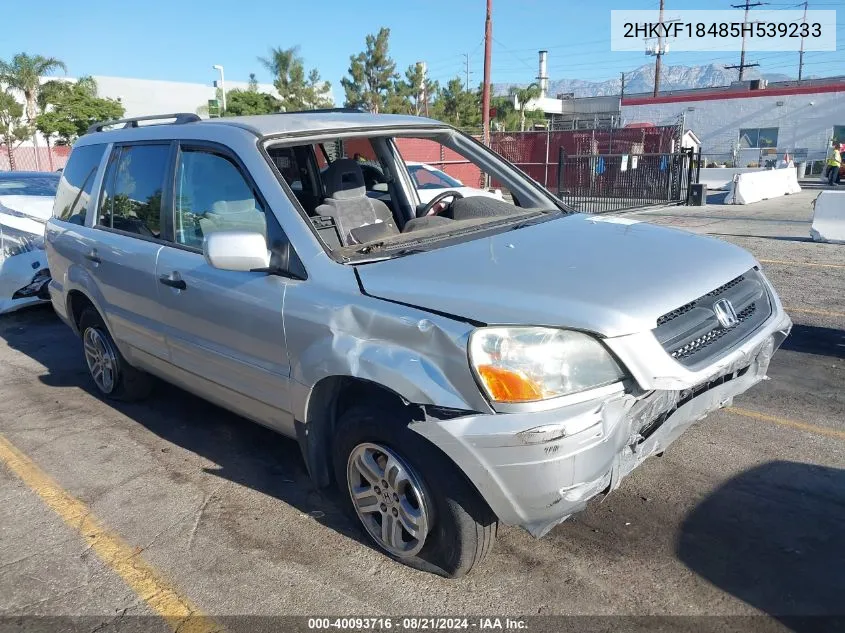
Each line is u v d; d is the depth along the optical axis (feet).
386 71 119.65
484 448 8.35
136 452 14.52
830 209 37.14
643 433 9.26
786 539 10.51
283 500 12.43
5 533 11.76
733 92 114.83
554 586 9.73
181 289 12.52
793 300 24.32
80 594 10.12
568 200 58.70
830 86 106.32
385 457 9.96
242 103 131.23
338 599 9.74
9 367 20.34
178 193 13.14
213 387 12.71
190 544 11.19
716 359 9.21
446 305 9.02
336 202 13.39
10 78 111.24
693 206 60.49
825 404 15.33
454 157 56.85
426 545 9.92
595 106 194.49
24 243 25.27
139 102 157.17
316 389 10.40
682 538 10.64
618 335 8.46
